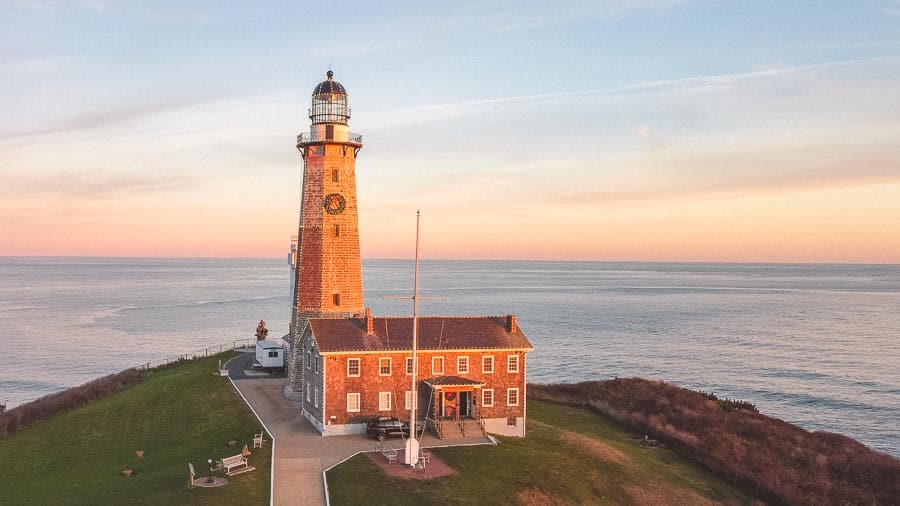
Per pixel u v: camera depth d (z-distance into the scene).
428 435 61.09
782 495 59.12
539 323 190.12
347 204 77.88
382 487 49.03
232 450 57.06
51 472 59.47
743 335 172.38
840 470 67.19
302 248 77.62
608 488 54.59
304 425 64.69
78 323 188.88
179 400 77.62
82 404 84.50
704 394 91.94
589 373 124.69
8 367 129.00
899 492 62.62
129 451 62.69
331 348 61.41
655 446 71.00
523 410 65.62
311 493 48.25
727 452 69.38
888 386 116.38
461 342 65.00
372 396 62.50
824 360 138.75
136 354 141.38
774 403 105.62
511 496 49.59
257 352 97.50
